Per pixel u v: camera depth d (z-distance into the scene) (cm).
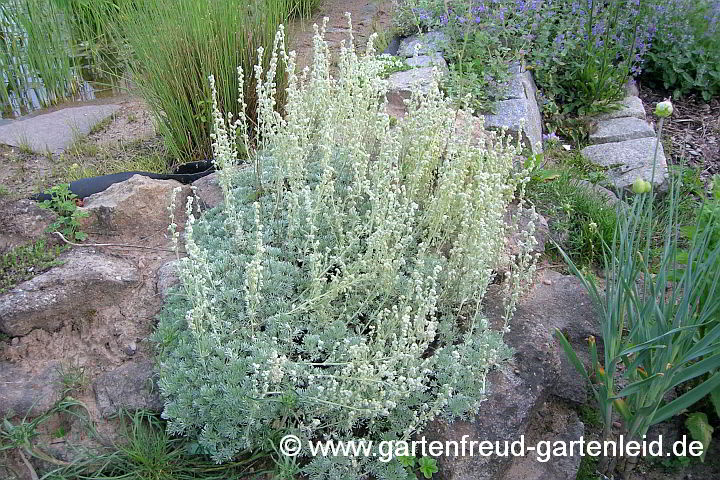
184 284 304
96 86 682
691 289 269
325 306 313
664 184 503
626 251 290
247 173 405
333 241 348
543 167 527
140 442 290
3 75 675
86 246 379
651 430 328
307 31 763
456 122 467
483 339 305
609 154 558
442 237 349
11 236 378
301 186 364
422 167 350
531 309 357
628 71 642
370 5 841
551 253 426
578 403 335
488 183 340
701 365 268
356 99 379
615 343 284
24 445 293
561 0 667
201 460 293
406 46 655
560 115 619
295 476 284
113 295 348
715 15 679
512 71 605
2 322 332
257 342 298
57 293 338
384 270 305
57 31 672
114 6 581
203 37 470
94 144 556
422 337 278
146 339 333
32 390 314
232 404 277
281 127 369
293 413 282
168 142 499
